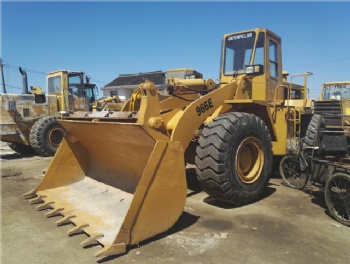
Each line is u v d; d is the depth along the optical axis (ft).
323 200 16.60
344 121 34.47
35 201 15.43
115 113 13.82
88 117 15.12
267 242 11.62
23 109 33.40
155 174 11.36
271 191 18.24
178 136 13.61
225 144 14.32
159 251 10.80
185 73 34.50
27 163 28.99
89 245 11.16
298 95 34.55
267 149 16.56
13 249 11.06
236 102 16.44
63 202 14.71
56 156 16.74
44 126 32.42
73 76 37.52
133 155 14.12
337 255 10.78
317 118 22.56
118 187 15.28
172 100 17.07
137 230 11.03
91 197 15.08
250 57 20.01
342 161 15.49
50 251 10.87
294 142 19.71
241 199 15.21
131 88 95.40
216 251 10.87
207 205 15.60
